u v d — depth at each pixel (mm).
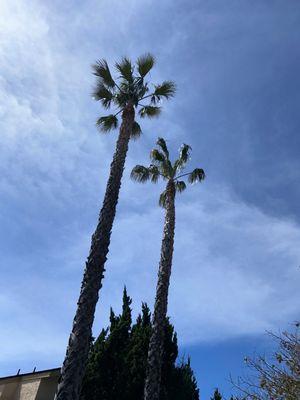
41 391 18172
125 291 21406
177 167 21938
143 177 22281
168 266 16906
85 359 9953
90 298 10695
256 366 10922
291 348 10742
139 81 17938
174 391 19062
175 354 20156
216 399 20859
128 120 15852
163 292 16094
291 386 10234
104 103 18438
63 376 9586
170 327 20859
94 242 11789
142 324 20734
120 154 14406
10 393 18562
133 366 18141
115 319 20547
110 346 18812
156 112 19141
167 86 18875
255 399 10602
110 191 13094
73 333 10172
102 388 17516
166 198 20016
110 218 12414
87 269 11258
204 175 21969
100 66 18203
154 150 22234
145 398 13773
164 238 17875
